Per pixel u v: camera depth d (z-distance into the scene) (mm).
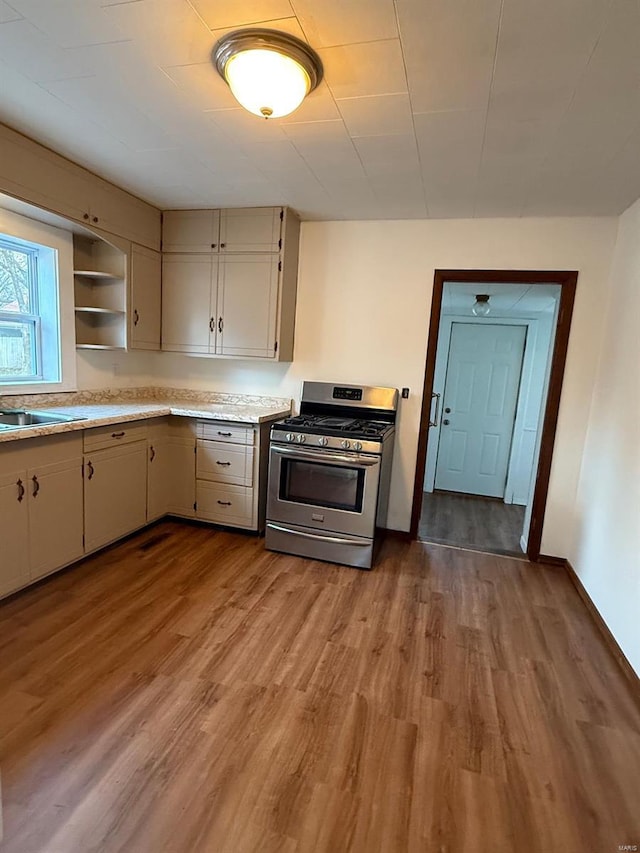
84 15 1408
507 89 1669
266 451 3322
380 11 1328
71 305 3107
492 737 1643
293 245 3396
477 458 5172
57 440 2414
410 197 2826
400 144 2152
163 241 3523
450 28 1378
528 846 1271
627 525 2240
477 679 1952
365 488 2877
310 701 1762
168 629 2162
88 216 2781
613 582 2318
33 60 1644
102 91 1840
